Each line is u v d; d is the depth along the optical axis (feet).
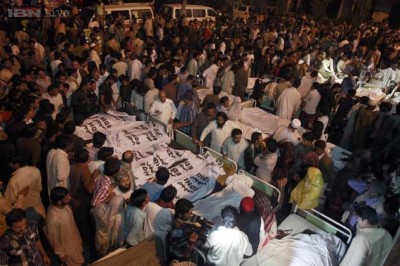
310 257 15.53
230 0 84.43
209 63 39.32
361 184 18.93
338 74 44.80
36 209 16.65
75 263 15.53
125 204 15.81
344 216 18.71
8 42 41.22
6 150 18.48
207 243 13.92
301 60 42.45
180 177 20.54
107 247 16.06
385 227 15.84
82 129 23.32
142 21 58.39
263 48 51.39
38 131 19.95
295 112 34.17
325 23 80.07
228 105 27.07
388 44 61.52
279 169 20.39
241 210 14.71
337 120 31.96
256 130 25.66
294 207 19.48
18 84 25.76
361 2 88.43
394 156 25.63
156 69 31.60
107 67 36.70
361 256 14.07
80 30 48.19
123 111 29.71
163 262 14.57
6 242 12.62
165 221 14.80
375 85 41.22
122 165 17.01
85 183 16.72
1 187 16.74
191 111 26.45
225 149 21.71
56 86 25.27
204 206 17.92
